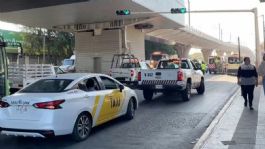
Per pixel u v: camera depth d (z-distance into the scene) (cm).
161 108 1396
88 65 3744
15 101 798
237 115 1135
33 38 5250
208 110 1338
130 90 1136
